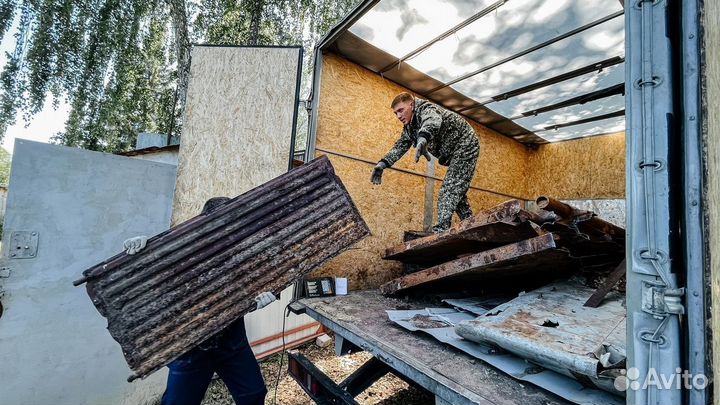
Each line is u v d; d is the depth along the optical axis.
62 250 1.92
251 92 2.58
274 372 2.87
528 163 4.69
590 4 1.94
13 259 1.74
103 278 1.08
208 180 2.50
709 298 0.64
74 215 1.97
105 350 2.09
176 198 2.46
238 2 8.88
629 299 0.76
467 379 1.07
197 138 2.54
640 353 0.72
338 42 2.54
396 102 2.44
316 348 3.43
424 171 3.40
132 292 1.08
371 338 1.44
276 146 2.48
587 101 3.13
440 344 1.38
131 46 8.77
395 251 2.14
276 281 1.25
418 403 2.43
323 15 9.20
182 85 8.27
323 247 1.36
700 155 0.67
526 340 1.07
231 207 1.31
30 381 1.79
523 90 3.07
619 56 2.41
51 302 1.87
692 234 0.67
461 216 2.76
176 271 1.15
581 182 4.11
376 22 2.26
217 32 8.84
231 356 1.50
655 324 0.71
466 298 2.00
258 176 2.47
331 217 1.44
